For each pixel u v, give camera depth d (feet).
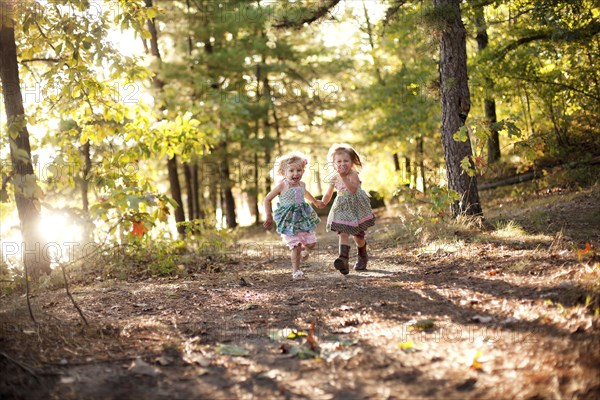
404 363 10.80
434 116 56.54
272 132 83.71
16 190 14.07
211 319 15.17
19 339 12.42
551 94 44.27
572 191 39.19
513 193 44.83
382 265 23.30
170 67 54.95
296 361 11.38
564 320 12.03
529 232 25.49
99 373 10.94
